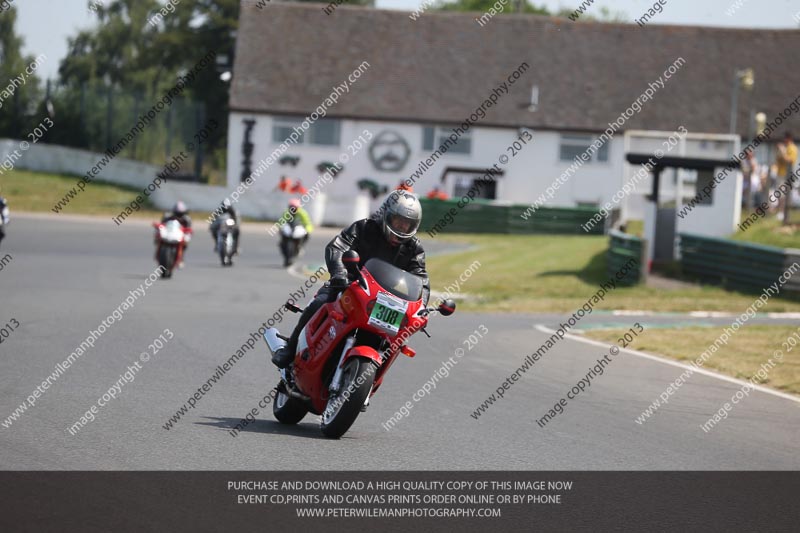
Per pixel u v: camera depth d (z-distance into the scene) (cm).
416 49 17725
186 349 4475
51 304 5894
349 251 2759
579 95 17088
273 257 10744
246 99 16950
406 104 16950
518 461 2756
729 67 17538
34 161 18100
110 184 17662
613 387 4097
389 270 2859
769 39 17962
